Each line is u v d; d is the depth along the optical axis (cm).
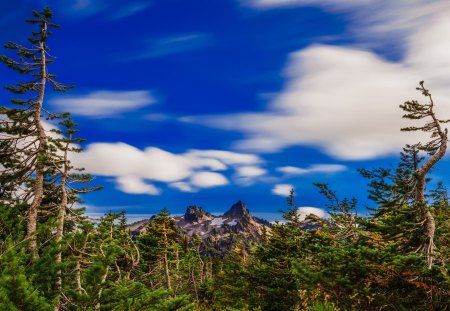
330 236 1570
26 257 934
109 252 858
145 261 3606
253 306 2198
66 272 1051
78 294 858
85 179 1742
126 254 1864
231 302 2550
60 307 972
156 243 3862
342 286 1116
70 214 1647
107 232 1332
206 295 4397
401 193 1412
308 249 1390
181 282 5050
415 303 1173
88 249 1095
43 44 1856
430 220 1319
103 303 900
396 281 1177
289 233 2180
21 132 1694
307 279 1161
